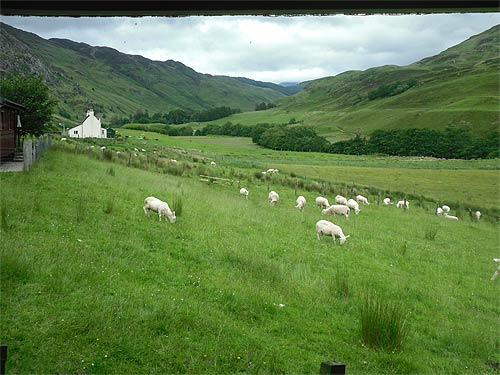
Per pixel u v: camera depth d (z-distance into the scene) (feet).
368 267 47.88
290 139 359.66
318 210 88.28
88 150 112.68
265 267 39.52
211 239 47.19
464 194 155.02
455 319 36.35
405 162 259.19
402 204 113.19
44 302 25.64
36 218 41.86
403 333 28.71
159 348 23.30
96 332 23.52
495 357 29.86
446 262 57.31
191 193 76.54
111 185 66.23
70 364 20.63
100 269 31.89
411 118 454.40
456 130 361.51
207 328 26.20
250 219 63.62
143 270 34.47
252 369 22.61
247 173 134.00
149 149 201.36
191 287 32.68
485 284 49.01
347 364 24.93
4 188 50.57
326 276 41.81
